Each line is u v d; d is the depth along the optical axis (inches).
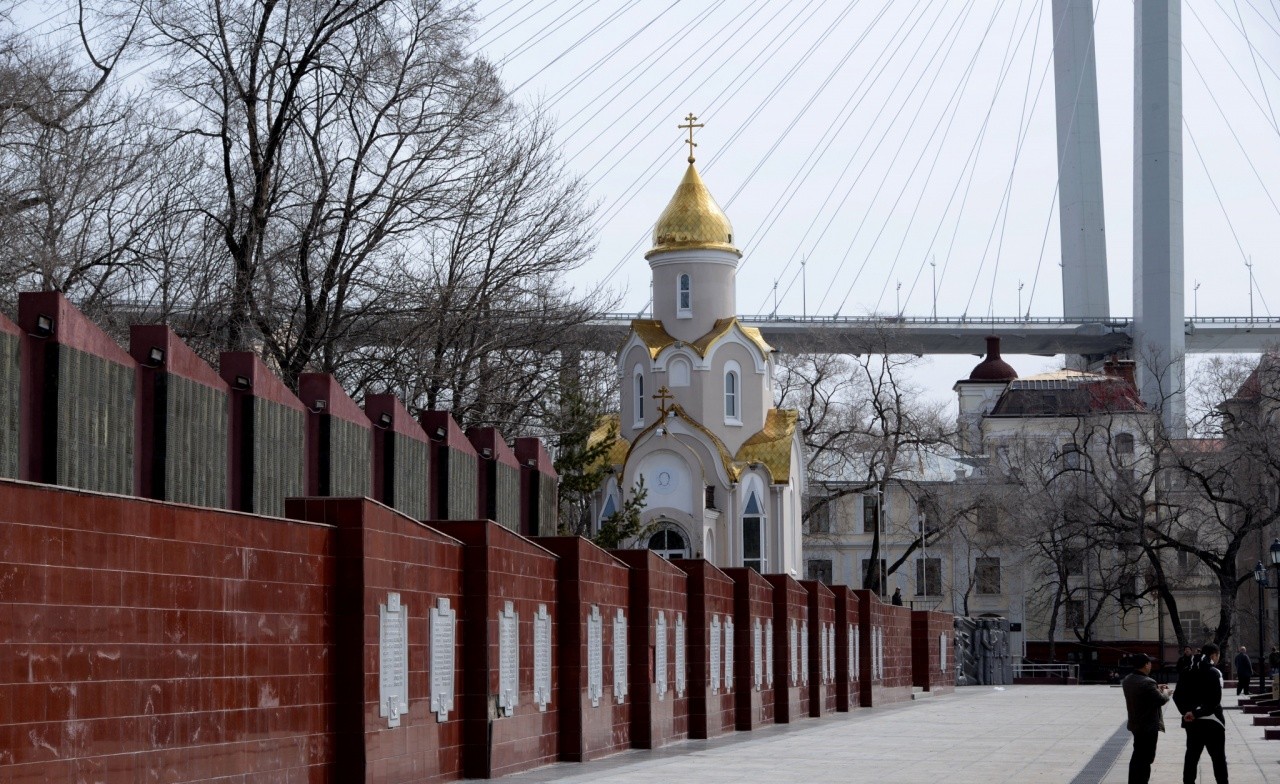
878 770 997.8
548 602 1013.2
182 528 601.0
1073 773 981.2
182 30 1626.5
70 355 816.9
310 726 697.0
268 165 1612.9
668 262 2714.1
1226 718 1738.4
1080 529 3280.0
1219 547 3435.0
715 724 1371.8
